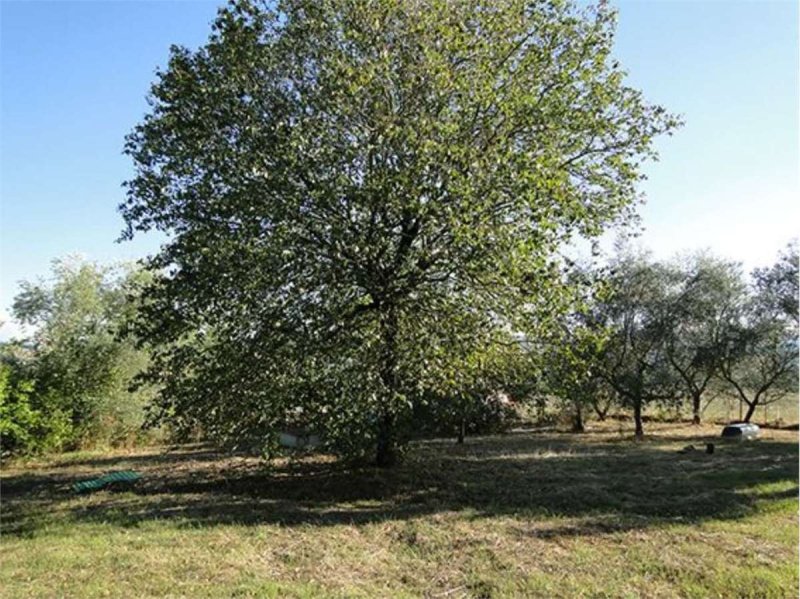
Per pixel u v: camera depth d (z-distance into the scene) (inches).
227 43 443.2
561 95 430.6
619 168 460.8
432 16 425.1
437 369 419.2
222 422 440.1
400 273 446.3
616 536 309.7
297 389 419.8
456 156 393.7
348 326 440.5
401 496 432.8
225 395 431.8
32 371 725.9
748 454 620.7
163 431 797.2
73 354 753.6
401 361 418.9
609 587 240.1
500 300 428.5
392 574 260.5
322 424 430.9
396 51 438.3
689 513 358.3
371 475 505.4
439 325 432.1
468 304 438.3
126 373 773.3
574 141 447.5
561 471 524.1
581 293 427.8
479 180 394.9
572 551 285.6
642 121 470.0
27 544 310.5
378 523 347.9
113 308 781.3
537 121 421.1
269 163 412.5
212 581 249.4
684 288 895.7
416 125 413.4
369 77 402.6
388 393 423.8
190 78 450.0
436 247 438.3
